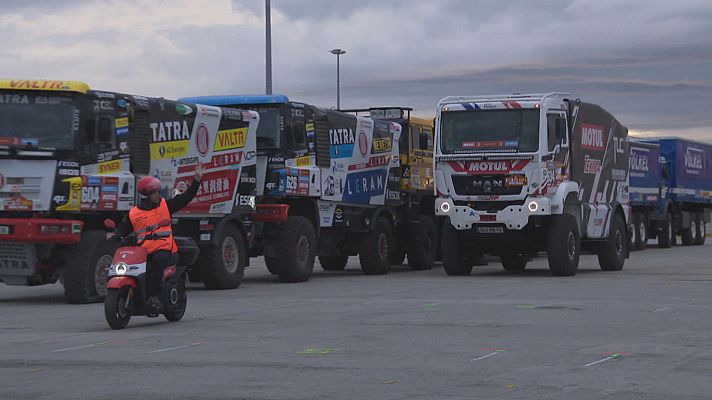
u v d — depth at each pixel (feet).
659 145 152.97
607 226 96.94
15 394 34.45
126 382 36.32
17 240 65.26
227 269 79.05
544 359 40.45
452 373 37.32
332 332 49.62
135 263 51.96
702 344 44.50
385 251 99.14
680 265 105.91
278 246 84.84
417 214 107.24
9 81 65.00
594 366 38.70
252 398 33.22
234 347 44.70
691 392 33.65
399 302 65.36
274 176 84.02
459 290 74.43
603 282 80.69
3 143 64.80
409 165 104.78
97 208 66.90
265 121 85.10
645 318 54.49
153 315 53.31
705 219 176.14
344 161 93.15
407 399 32.73
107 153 67.97
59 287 85.92
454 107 89.51
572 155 92.27
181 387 35.19
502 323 52.60
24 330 52.90
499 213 87.86
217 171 78.33
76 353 43.70
